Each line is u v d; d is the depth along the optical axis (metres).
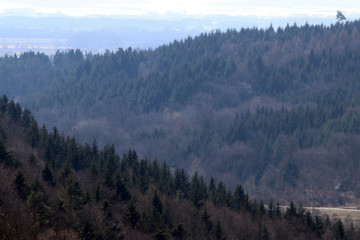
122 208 183.62
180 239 171.25
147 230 168.62
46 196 153.00
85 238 132.88
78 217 141.12
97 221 148.12
